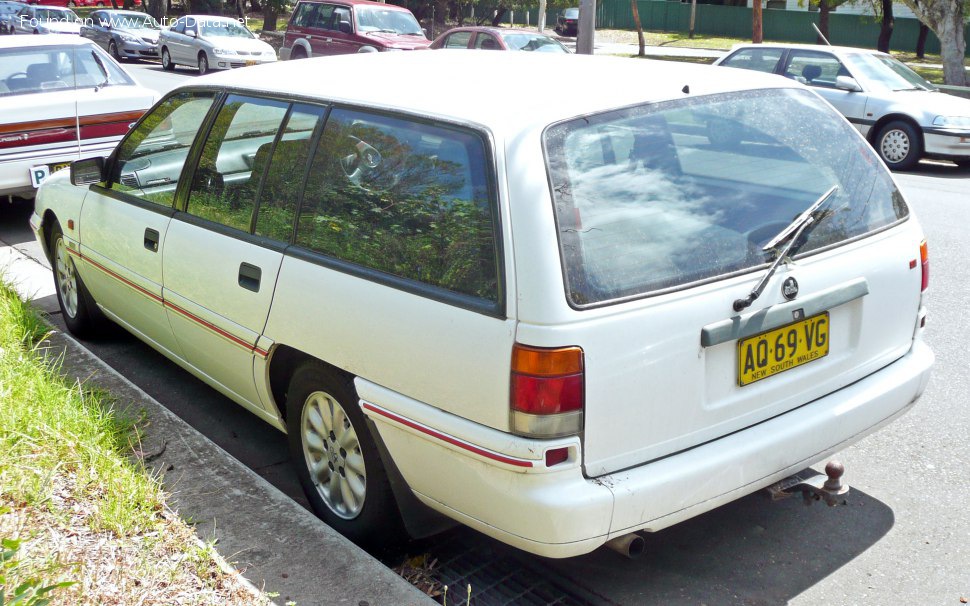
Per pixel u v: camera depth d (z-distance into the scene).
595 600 3.37
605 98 3.26
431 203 3.16
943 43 24.02
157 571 3.12
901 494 4.12
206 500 3.67
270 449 4.65
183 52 26.50
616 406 2.87
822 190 3.52
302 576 3.20
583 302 2.82
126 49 29.30
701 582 3.48
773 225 3.29
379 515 3.46
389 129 3.42
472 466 2.96
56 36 9.41
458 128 3.16
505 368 2.83
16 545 2.65
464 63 3.95
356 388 3.35
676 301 2.97
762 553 3.67
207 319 4.19
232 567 3.23
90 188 5.34
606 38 46.09
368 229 3.38
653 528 2.98
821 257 3.36
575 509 2.80
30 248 8.52
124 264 4.93
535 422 2.79
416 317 3.10
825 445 3.40
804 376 3.37
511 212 2.89
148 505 3.49
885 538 3.77
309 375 3.65
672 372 2.98
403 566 3.57
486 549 3.69
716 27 48.50
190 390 5.32
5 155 8.37
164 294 4.54
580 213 2.93
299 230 3.69
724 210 3.23
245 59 25.58
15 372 4.49
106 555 3.21
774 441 3.21
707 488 3.05
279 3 43.09
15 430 3.87
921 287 3.83
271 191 3.88
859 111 14.01
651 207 3.08
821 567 3.57
